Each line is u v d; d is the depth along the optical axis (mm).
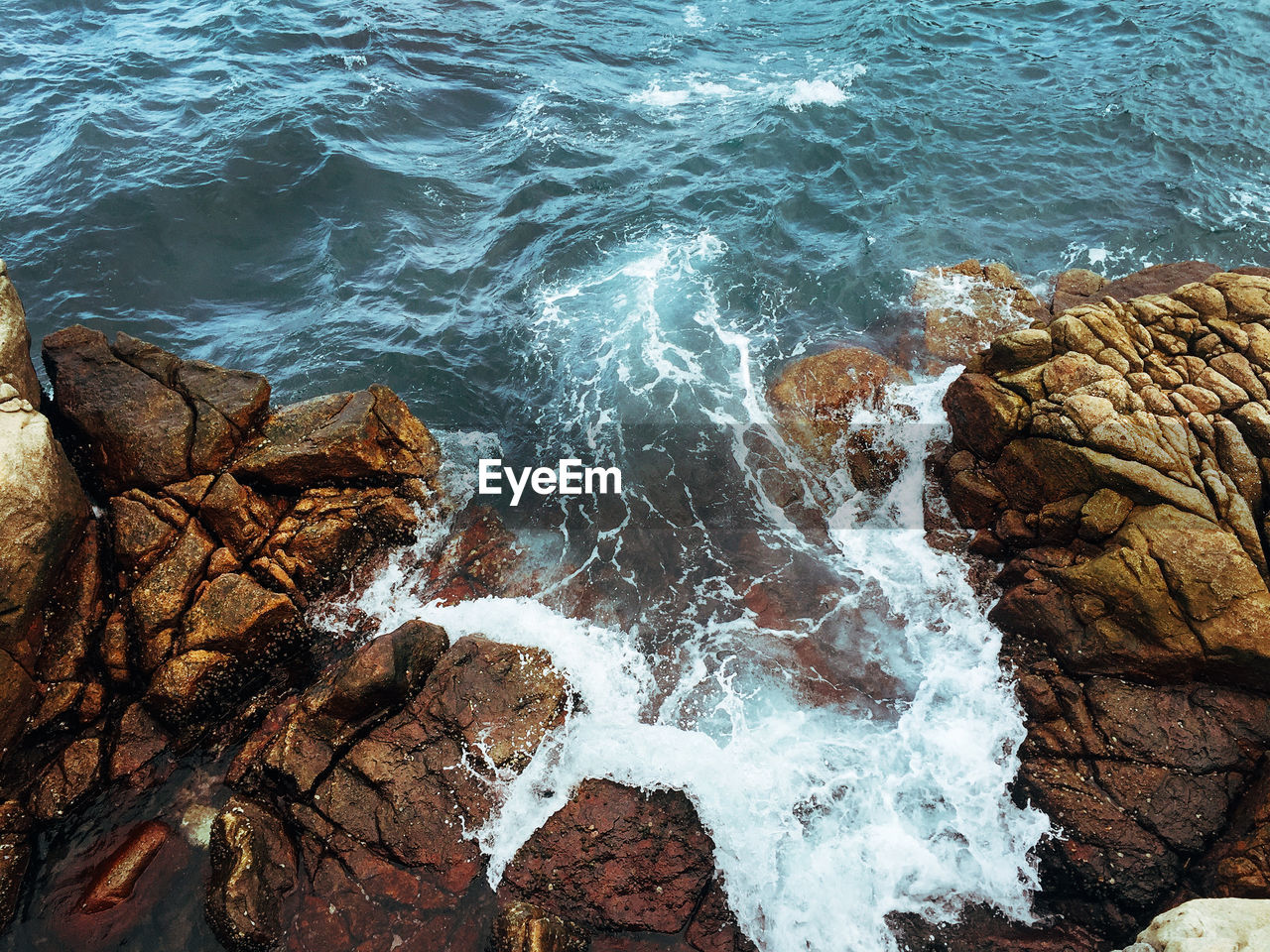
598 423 11992
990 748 8383
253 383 9891
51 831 7539
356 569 9844
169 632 8430
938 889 7617
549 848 7684
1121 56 19453
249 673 8703
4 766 7633
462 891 7449
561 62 20672
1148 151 16625
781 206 15711
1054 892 7590
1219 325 9922
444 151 17594
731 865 7695
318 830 7633
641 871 7594
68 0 22109
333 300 14047
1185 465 8820
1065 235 14977
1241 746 7816
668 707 8836
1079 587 8680
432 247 15172
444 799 7855
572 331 13445
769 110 18250
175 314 13672
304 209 15664
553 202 16078
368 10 22109
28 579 7867
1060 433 9273
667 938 7332
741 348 12984
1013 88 18688
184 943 6992
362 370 12695
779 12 22875
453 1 23031
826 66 19938
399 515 10156
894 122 17688
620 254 14875
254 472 9492
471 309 13914
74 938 6938
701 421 11867
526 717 8445
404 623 9133
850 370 12000
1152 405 9297
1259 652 7855
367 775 7875
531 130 18078
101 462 9219
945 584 9805
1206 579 8141
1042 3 21891
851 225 15266
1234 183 15859
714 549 10438
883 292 13742
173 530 8922
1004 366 10188
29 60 19516
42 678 8062
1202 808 7551
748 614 9766
